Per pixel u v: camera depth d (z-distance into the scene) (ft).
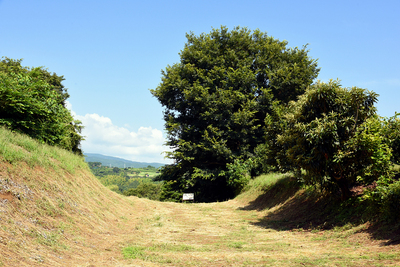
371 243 24.12
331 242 27.09
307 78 89.45
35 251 17.69
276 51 96.07
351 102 35.06
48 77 93.09
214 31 100.94
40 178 29.63
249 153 85.15
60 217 26.37
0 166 25.03
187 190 105.09
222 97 85.97
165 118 105.09
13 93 35.58
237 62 95.04
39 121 41.83
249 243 28.96
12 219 19.93
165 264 20.66
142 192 268.82
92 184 45.68
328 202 40.37
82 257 20.10
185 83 92.63
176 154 89.04
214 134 88.79
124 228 35.04
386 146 29.96
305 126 34.53
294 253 23.85
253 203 64.49
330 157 33.35
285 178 60.08
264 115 93.20
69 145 65.36
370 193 28.84
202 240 30.60
